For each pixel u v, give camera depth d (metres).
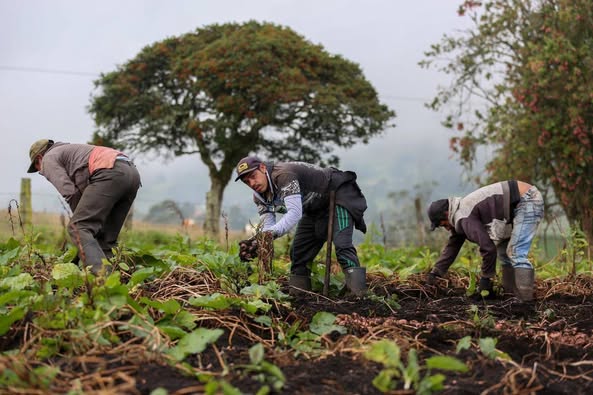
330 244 5.73
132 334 3.79
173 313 4.11
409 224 14.38
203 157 28.48
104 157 5.88
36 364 3.37
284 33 29.19
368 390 3.20
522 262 6.12
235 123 27.83
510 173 13.02
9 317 3.75
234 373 3.31
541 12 13.04
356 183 5.89
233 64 27.19
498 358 3.69
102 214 5.82
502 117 13.19
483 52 13.66
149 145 28.91
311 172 5.63
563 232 8.05
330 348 3.90
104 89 29.23
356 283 5.72
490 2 13.60
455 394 3.18
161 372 3.27
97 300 3.86
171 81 29.34
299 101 27.36
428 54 13.95
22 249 6.16
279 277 6.56
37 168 6.21
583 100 11.93
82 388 2.99
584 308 5.84
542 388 3.35
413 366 3.06
